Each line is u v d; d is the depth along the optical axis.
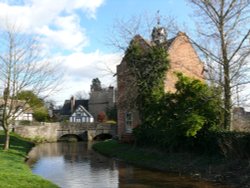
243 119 27.09
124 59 36.31
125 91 37.97
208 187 18.75
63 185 19.97
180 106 26.39
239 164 21.33
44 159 33.09
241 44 24.72
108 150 38.31
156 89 33.06
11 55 32.59
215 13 25.36
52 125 64.88
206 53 25.97
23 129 59.03
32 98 34.62
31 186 16.89
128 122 39.59
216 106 25.56
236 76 25.02
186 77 27.09
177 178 21.56
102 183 20.45
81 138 68.94
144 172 24.19
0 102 36.53
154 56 34.50
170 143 28.11
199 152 26.05
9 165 23.02
